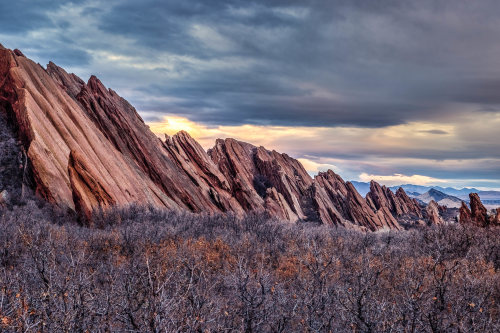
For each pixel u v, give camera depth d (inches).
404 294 451.2
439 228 1041.5
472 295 433.4
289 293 487.2
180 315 333.4
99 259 660.7
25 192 1278.3
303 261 643.5
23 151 1402.6
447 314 391.9
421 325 362.6
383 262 623.5
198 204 2240.4
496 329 355.9
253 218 1520.7
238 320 378.9
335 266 609.0
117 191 1553.9
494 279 537.3
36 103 1619.1
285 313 391.5
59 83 2261.3
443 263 636.7
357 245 983.6
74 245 706.8
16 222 868.0
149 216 1278.3
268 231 1075.9
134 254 644.7
